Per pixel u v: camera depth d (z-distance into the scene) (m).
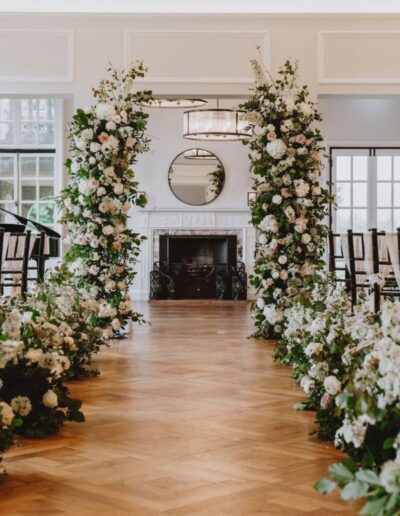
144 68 9.52
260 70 8.66
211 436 4.51
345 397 3.27
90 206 8.86
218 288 16.06
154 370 6.98
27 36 9.54
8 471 3.79
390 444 2.87
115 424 4.82
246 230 16.06
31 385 4.55
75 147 8.76
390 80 9.55
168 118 16.02
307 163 8.64
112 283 8.98
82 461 3.97
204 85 9.55
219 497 3.38
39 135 15.68
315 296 6.79
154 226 16.06
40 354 4.51
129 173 8.88
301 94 8.66
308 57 9.55
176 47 9.54
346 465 2.78
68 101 15.50
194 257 16.39
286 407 5.34
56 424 4.58
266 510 3.21
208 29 9.52
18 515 3.16
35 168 15.70
